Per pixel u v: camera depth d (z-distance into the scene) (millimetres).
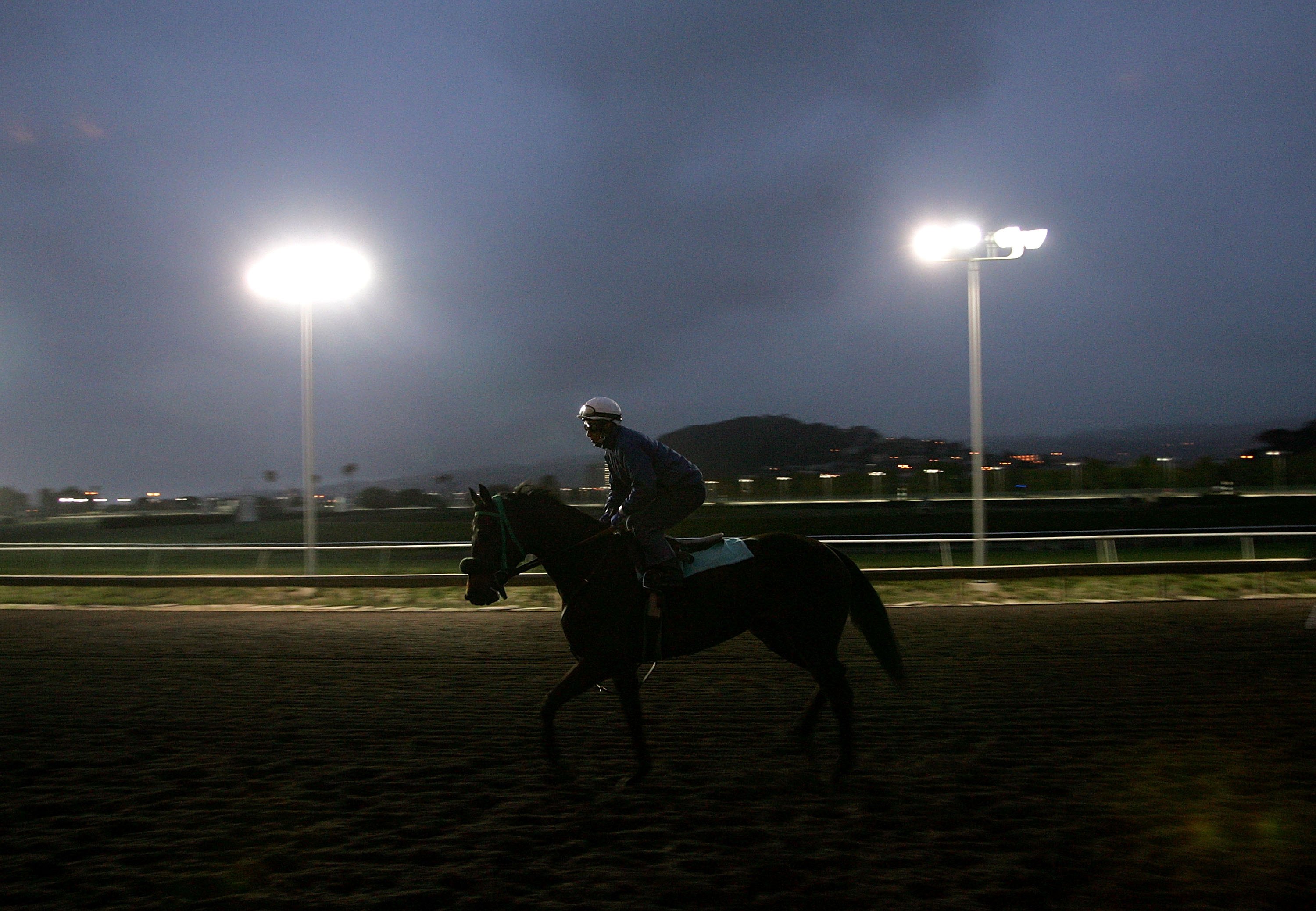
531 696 7059
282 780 5031
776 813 4477
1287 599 12281
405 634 10164
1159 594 12812
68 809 4594
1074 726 5973
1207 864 3838
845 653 8664
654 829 4281
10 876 3805
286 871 3863
